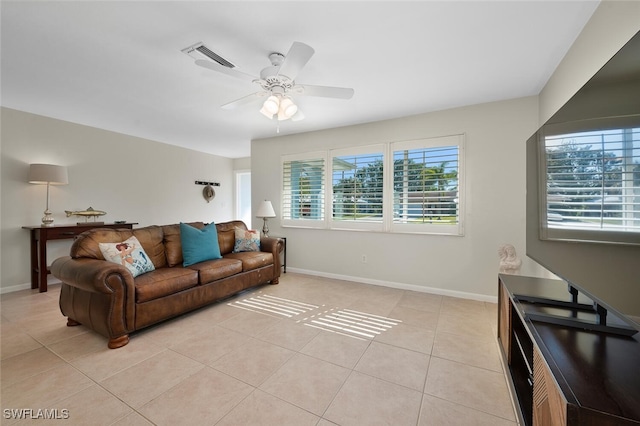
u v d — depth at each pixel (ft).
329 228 13.99
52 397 5.23
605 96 3.63
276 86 7.27
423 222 11.69
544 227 5.63
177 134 15.47
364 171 13.00
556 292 5.85
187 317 9.11
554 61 7.51
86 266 7.25
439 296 11.19
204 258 10.57
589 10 5.58
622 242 3.23
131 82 8.82
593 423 2.62
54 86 9.14
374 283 12.87
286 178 15.40
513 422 4.71
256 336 7.79
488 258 10.56
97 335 7.74
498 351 6.99
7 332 7.88
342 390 5.53
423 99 10.14
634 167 3.07
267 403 5.15
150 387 5.56
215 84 8.95
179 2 5.36
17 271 11.60
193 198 19.70
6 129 11.25
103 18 5.84
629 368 3.27
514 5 5.42
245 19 5.84
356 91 9.43
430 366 6.35
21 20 5.89
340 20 5.86
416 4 5.38
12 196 11.46
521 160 10.00
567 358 3.47
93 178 14.05
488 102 10.41
